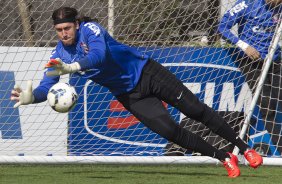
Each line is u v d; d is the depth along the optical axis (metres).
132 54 18.19
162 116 18.33
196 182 19.98
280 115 25.14
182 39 26.09
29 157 23.59
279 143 25.17
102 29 17.70
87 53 17.48
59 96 17.48
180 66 25.31
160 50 25.34
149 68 18.23
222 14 25.92
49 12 27.14
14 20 26.83
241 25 24.95
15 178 20.77
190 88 25.31
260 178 21.11
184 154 25.00
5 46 25.30
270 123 25.14
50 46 26.78
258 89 24.02
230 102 25.33
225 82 25.33
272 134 25.16
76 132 25.30
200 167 24.34
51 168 23.94
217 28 25.41
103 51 16.75
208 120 18.95
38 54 25.33
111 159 23.47
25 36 26.62
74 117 25.27
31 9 27.09
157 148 25.23
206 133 25.00
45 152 25.45
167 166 24.61
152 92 18.47
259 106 25.11
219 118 19.06
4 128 25.33
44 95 18.11
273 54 24.08
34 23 26.83
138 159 23.47
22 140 25.41
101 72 17.92
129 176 21.47
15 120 25.33
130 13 26.27
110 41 17.86
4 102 25.30
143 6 26.53
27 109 25.31
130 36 26.30
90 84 25.17
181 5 26.12
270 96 24.98
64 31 17.34
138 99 18.39
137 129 25.27
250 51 24.55
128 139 25.28
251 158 19.67
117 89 18.34
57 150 25.41
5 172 22.48
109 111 25.27
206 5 26.00
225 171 23.08
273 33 24.72
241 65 25.19
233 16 24.81
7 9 27.77
